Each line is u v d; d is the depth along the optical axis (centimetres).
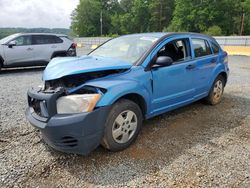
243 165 307
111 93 312
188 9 5312
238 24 4941
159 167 302
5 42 1016
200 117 477
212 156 329
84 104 293
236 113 503
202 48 505
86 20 8106
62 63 360
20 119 458
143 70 363
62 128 286
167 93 407
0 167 297
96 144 307
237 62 1459
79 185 269
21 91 687
